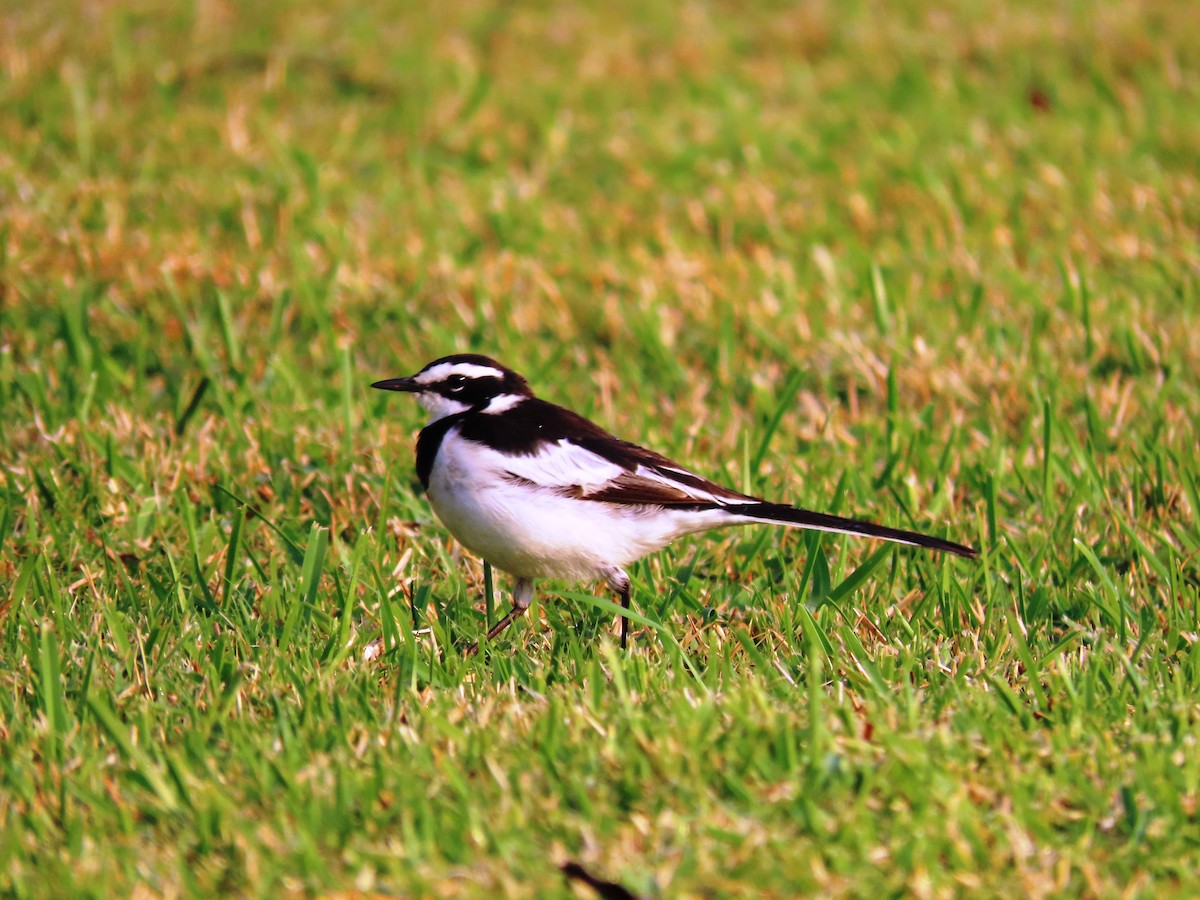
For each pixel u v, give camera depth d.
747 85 20.72
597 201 17.52
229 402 12.70
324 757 7.73
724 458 12.42
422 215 16.88
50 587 9.82
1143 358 13.80
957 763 7.62
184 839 7.18
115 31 21.14
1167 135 18.92
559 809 7.34
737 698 8.18
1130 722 8.07
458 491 9.49
